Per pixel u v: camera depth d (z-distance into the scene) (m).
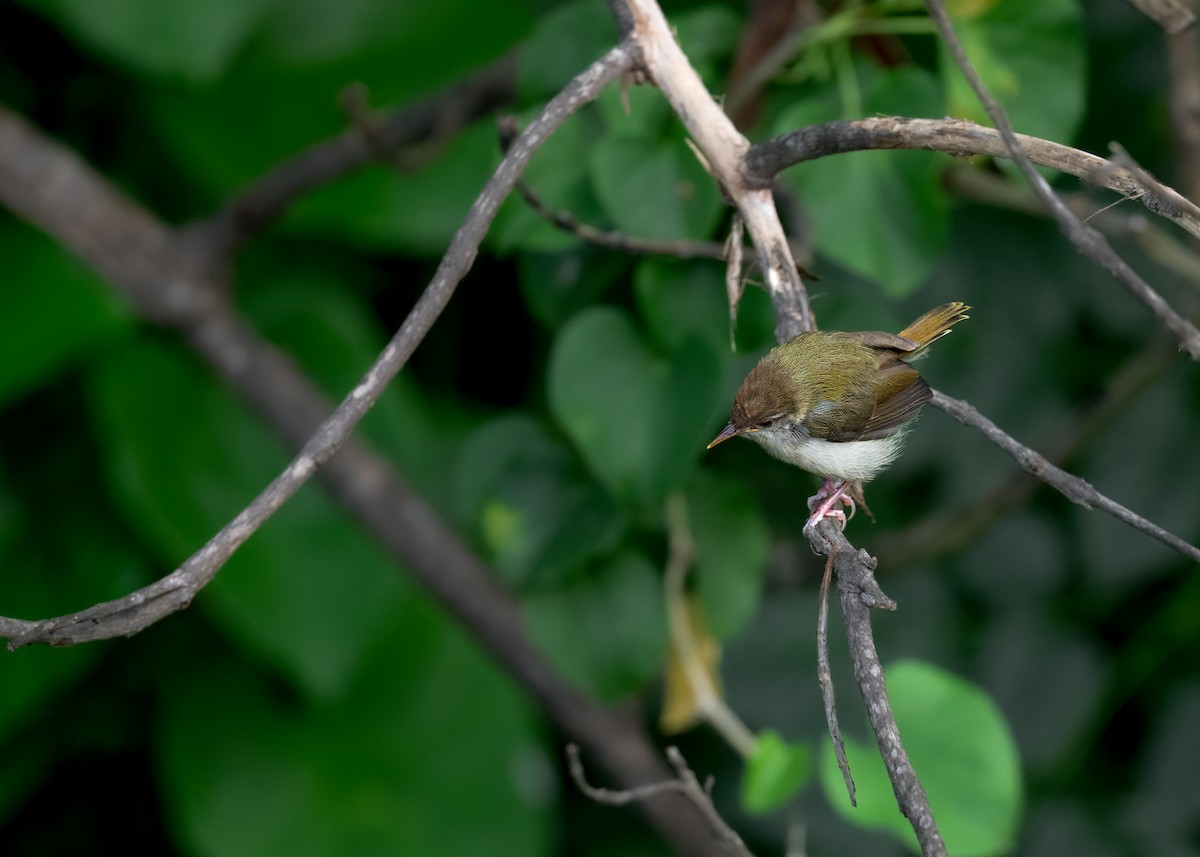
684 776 5.48
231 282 10.45
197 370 10.52
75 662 9.81
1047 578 11.23
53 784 10.73
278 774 10.15
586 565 8.25
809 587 10.49
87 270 10.16
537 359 11.02
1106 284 11.05
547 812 10.34
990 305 11.09
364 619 10.14
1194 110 8.00
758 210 5.67
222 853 9.84
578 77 5.38
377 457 9.93
